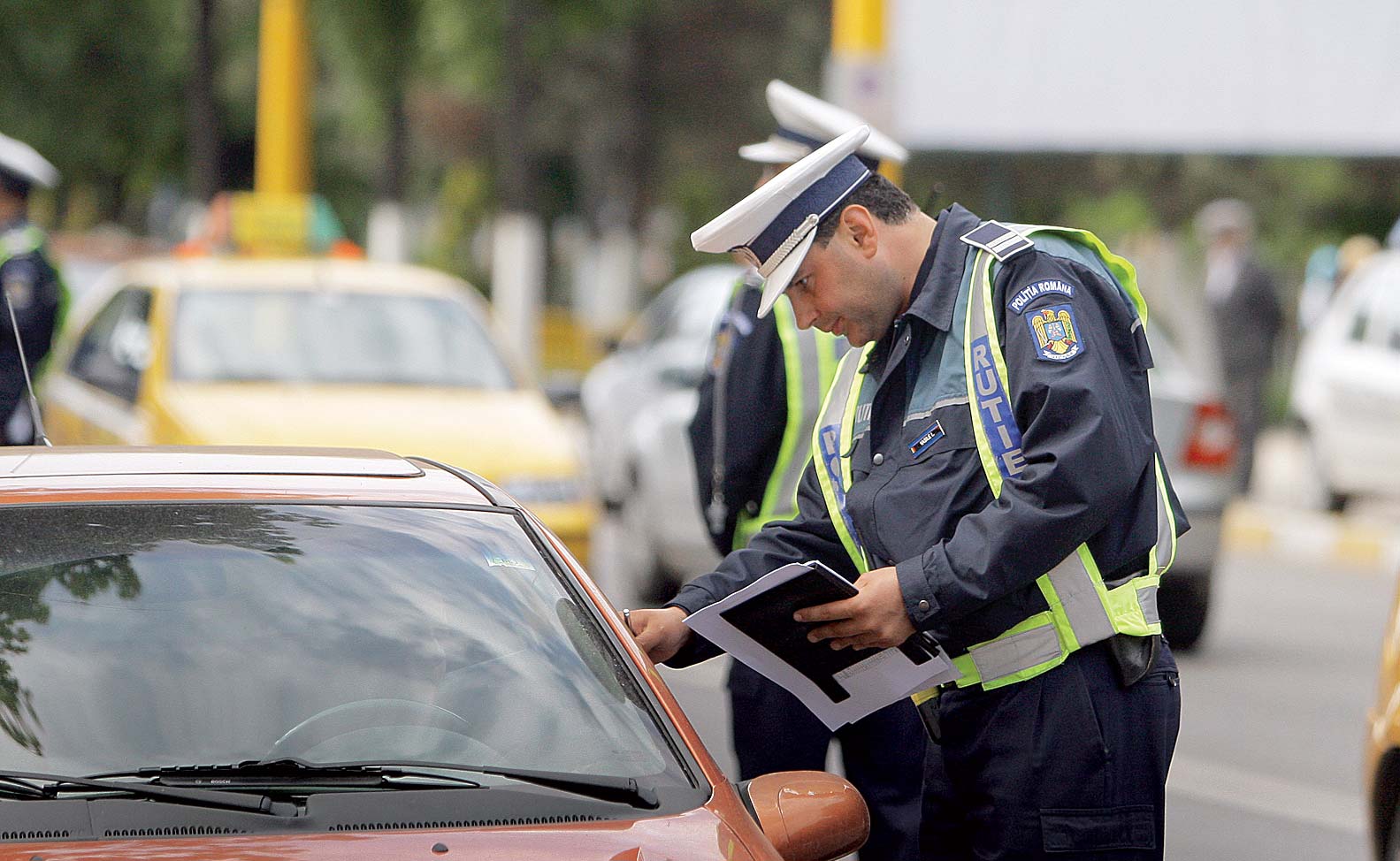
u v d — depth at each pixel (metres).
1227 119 56.84
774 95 16.69
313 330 30.86
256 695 10.48
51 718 10.20
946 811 12.74
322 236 39.59
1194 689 30.02
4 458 12.36
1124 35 57.81
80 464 12.18
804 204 12.22
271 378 29.72
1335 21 55.62
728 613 11.82
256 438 27.56
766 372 16.25
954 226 12.30
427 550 11.55
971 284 12.05
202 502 11.64
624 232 110.00
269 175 65.31
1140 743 12.02
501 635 11.09
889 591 11.52
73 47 81.69
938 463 11.97
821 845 10.77
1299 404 52.44
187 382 29.27
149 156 87.81
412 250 116.94
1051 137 58.62
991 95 59.06
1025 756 11.91
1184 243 103.31
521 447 28.69
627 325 97.44
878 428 12.41
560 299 137.75
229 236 39.28
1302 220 107.94
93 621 10.70
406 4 82.75
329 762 10.17
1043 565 11.42
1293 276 105.81
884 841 15.83
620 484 41.28
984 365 11.84
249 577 11.08
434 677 10.77
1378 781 16.17
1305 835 21.88
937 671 11.95
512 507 12.30
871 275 12.28
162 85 85.12
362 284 32.31
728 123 110.44
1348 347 51.19
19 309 25.09
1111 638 11.92
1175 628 32.62
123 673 10.47
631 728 10.77
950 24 59.41
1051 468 11.30
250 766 10.05
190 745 10.17
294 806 9.73
